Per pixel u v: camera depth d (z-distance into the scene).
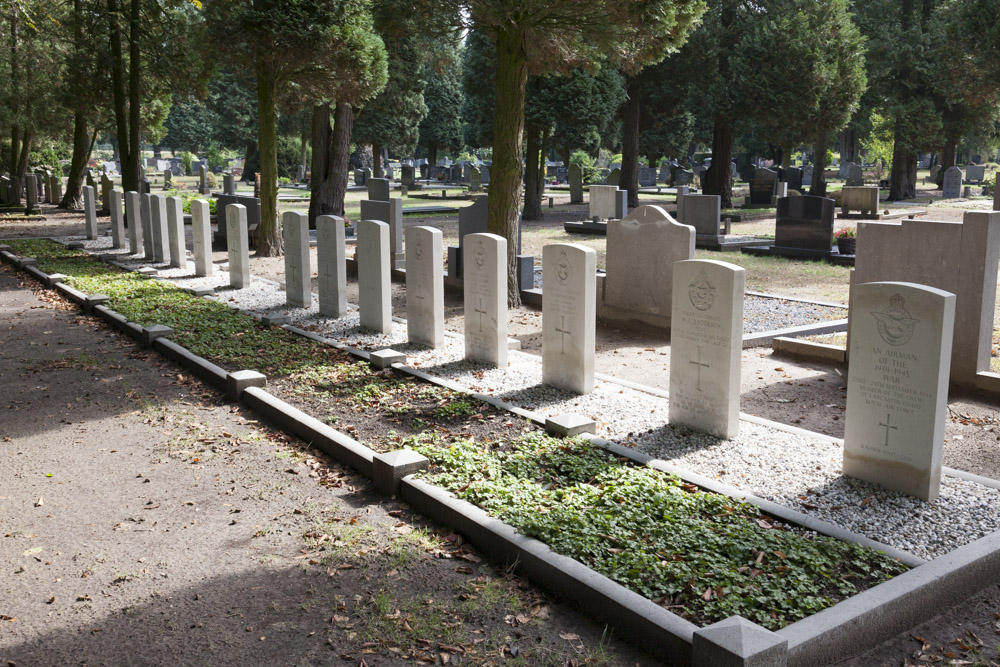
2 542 6.18
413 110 52.09
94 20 30.66
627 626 4.89
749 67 35.28
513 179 15.37
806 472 7.19
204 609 5.25
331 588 5.49
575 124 34.69
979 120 41.59
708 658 4.32
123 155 31.11
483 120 37.84
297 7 20.84
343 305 14.36
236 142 68.12
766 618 4.83
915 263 10.38
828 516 6.31
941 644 4.95
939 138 40.94
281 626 5.04
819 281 18.70
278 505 6.84
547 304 9.89
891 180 43.19
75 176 39.69
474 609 5.20
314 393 9.97
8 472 7.57
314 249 25.56
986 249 9.66
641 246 13.88
